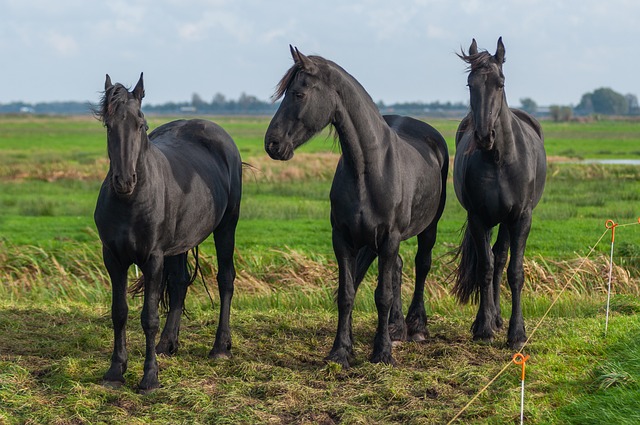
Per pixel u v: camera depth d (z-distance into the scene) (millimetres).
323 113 8648
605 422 7215
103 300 13938
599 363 8953
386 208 9023
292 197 34312
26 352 9711
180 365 9219
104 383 8414
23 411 7590
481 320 10625
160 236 8336
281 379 8688
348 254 9336
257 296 13875
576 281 14703
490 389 8352
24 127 138125
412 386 8453
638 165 47531
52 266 16578
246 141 88625
